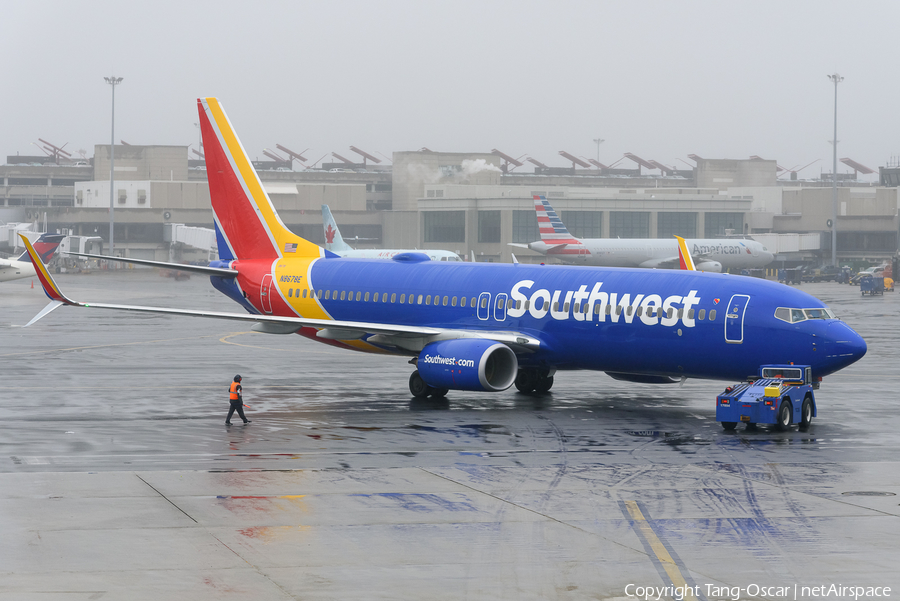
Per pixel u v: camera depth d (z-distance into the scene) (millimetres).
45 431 89812
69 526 57062
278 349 169500
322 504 62875
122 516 59438
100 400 109688
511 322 111688
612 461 77312
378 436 88250
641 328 103188
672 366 102938
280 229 134125
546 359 110375
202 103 137000
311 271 129250
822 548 53531
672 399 112875
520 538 55406
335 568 49781
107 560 50688
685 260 134000
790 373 94625
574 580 48250
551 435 89125
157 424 94250
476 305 114375
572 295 108000
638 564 50750
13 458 77375
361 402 109562
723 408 91750
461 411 103375
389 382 127125
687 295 101875
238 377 94375
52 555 51469
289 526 57469
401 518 59531
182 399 110938
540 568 50062
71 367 141125
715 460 77750
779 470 73938
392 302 120875
